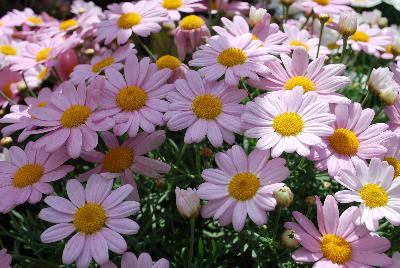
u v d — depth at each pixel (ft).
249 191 0.97
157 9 1.34
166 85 1.13
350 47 1.37
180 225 1.25
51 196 1.01
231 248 1.14
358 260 0.94
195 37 1.36
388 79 1.11
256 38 1.23
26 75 1.53
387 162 0.99
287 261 1.08
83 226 0.96
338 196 0.96
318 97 1.08
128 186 1.00
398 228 1.06
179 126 1.06
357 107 1.06
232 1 1.65
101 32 1.34
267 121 1.02
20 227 1.24
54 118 1.11
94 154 1.09
